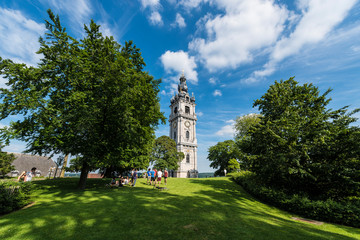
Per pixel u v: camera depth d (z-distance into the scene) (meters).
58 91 12.41
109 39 14.79
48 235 5.14
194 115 77.94
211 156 62.25
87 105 11.83
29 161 51.94
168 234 5.45
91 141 12.52
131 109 13.46
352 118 13.03
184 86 84.25
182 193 13.66
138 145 15.90
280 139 12.53
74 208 7.78
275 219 8.32
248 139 16.88
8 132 10.54
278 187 14.40
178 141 70.94
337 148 12.01
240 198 13.52
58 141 11.39
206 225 6.38
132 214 7.23
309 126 12.82
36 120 10.78
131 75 12.97
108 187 15.62
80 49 13.99
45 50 12.11
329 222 8.99
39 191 12.30
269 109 16.84
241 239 5.29
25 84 11.27
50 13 12.43
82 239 4.94
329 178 11.35
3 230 5.43
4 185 8.54
